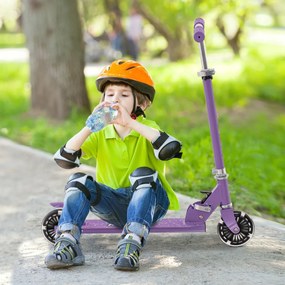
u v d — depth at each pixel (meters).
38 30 20.22
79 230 7.09
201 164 12.00
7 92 26.61
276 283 6.72
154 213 7.40
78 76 20.33
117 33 40.28
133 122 7.12
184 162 12.10
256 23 67.00
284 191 13.69
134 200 7.03
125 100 7.30
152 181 7.12
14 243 8.67
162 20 39.47
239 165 12.37
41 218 9.80
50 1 20.06
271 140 19.88
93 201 7.30
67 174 12.70
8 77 32.25
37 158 14.34
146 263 7.36
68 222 7.04
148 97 7.47
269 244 8.15
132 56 40.44
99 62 42.16
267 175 14.59
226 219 7.73
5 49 52.47
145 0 39.00
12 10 71.12
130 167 7.37
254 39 53.19
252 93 27.38
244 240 7.91
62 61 20.14
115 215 7.45
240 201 10.93
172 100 23.88
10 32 71.38
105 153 7.45
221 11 27.23
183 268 7.19
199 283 6.72
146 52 47.69
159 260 7.47
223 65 33.62
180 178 11.86
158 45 48.44
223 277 6.90
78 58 20.33
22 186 11.84
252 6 34.88
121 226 7.55
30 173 12.89
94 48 42.66
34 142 16.14
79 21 20.41
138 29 40.03
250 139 17.59
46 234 7.95
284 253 7.82
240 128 21.42
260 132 20.92
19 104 22.77
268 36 57.41
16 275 7.29
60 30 20.12
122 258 6.93
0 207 10.50
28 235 8.99
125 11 44.19
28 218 9.83
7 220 9.80
